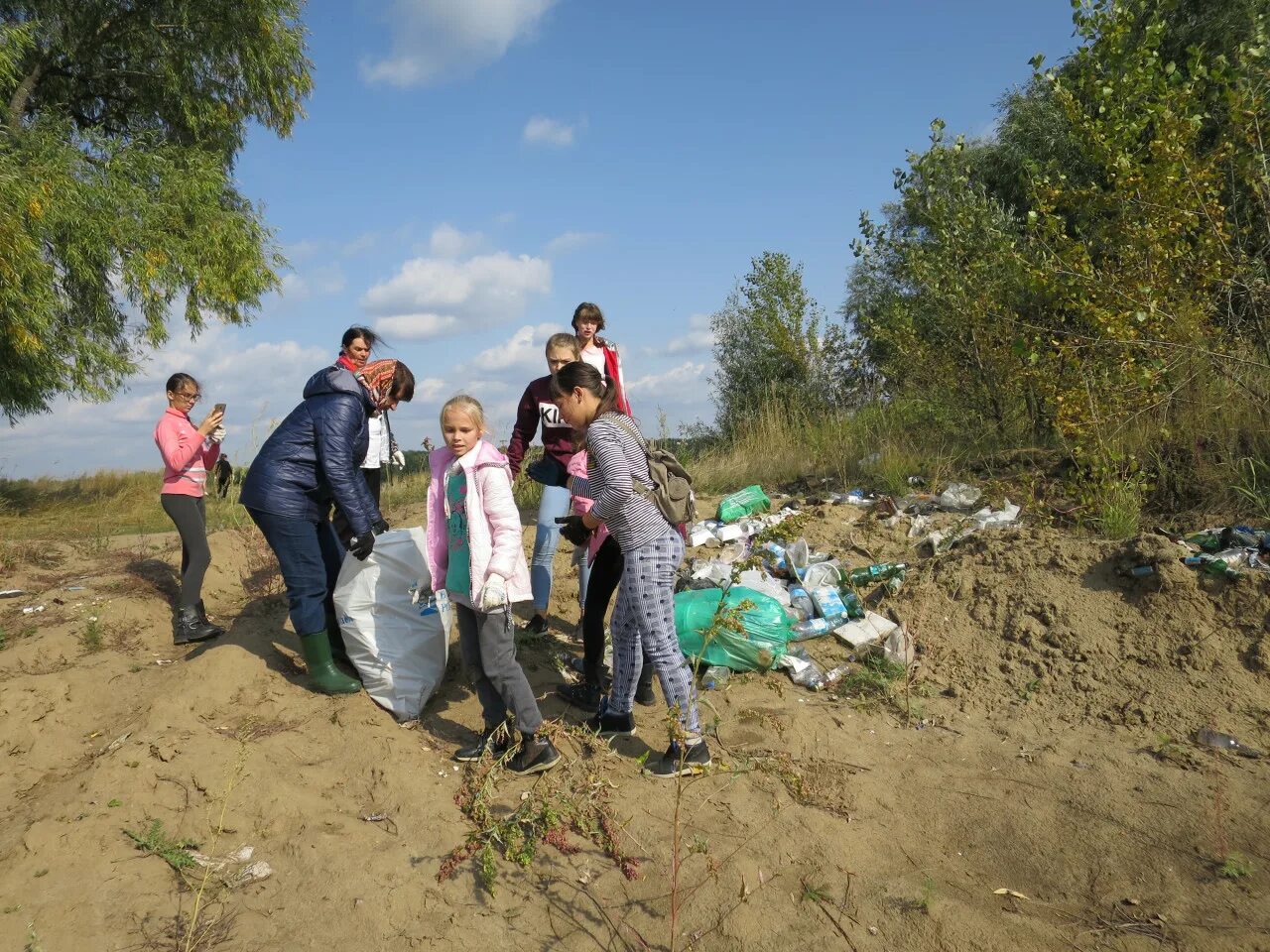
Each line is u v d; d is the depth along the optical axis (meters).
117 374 15.34
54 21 15.98
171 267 15.34
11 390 14.12
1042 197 7.33
